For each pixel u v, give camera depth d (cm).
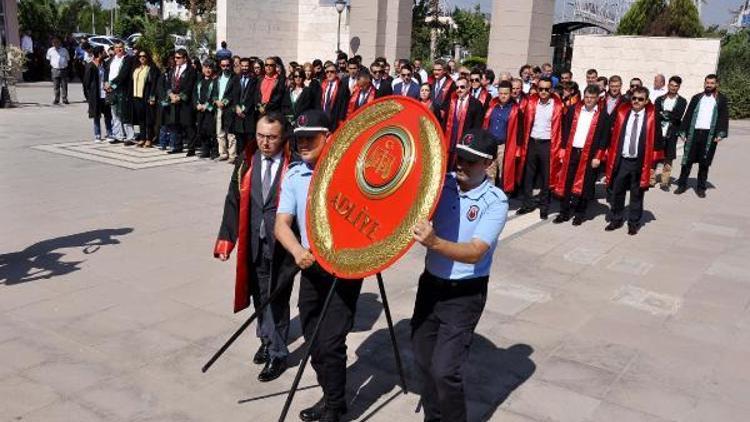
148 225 756
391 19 1908
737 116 2356
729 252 769
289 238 365
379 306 561
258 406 402
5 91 1730
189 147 1188
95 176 998
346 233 340
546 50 1602
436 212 338
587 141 830
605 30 2548
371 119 353
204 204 862
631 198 820
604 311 574
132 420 380
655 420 405
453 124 899
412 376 446
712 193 1103
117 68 1233
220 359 456
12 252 649
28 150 1178
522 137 882
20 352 450
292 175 384
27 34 2564
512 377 450
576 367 469
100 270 609
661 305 595
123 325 499
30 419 375
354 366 457
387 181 333
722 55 2450
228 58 1127
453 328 334
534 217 895
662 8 2377
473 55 3481
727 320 566
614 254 741
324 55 2722
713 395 438
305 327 386
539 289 620
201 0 3181
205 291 571
